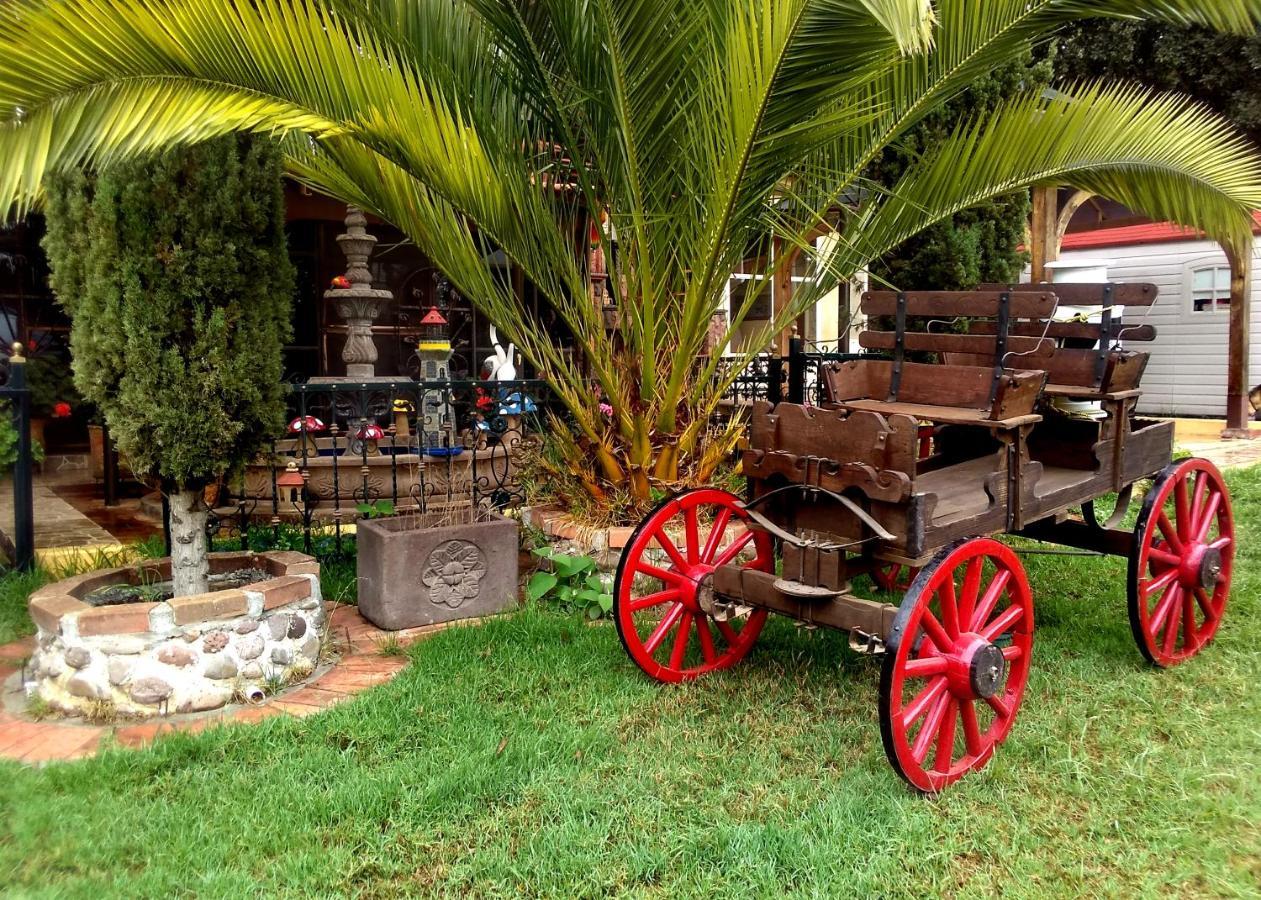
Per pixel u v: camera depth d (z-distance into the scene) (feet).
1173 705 11.09
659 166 14.15
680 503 11.85
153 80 9.23
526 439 17.93
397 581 13.74
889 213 15.65
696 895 7.36
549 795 8.80
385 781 8.91
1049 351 12.51
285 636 11.75
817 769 9.47
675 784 9.15
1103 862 7.97
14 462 15.57
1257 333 42.57
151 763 9.21
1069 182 15.39
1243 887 7.51
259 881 7.46
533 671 11.91
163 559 13.46
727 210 12.92
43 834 7.99
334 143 12.23
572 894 7.37
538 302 26.37
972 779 9.31
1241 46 33.42
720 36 12.45
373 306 21.48
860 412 9.39
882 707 8.53
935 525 9.21
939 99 14.07
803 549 10.07
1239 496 22.49
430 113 11.56
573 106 14.26
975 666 9.11
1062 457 13.30
